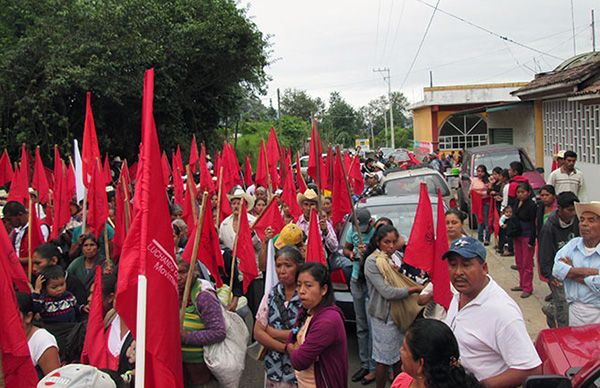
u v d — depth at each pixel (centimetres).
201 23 2384
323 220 786
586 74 1539
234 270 651
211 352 489
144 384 307
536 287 993
